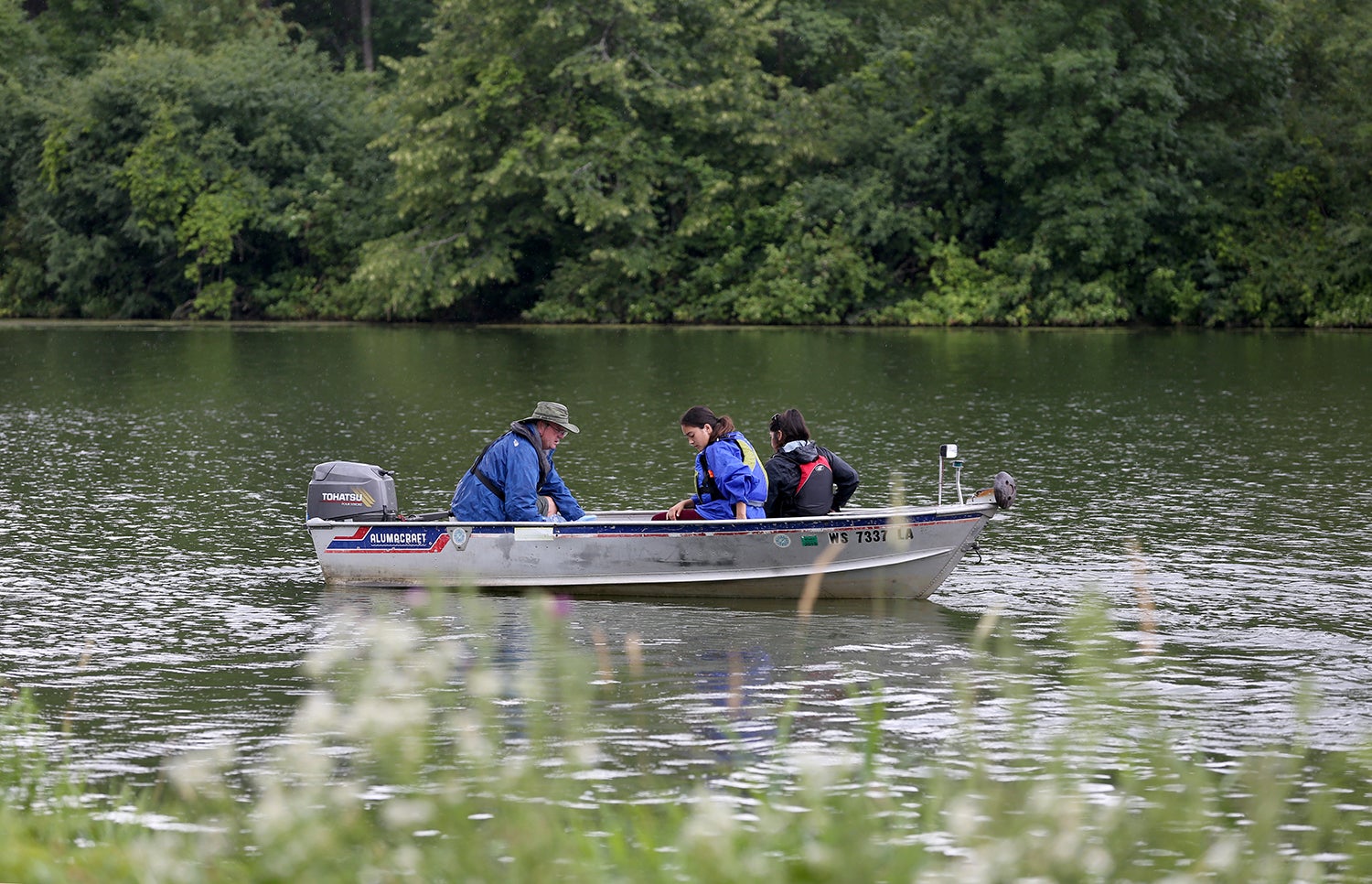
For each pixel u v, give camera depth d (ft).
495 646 95.50
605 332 412.98
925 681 87.61
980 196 458.09
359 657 92.73
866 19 529.45
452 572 113.39
